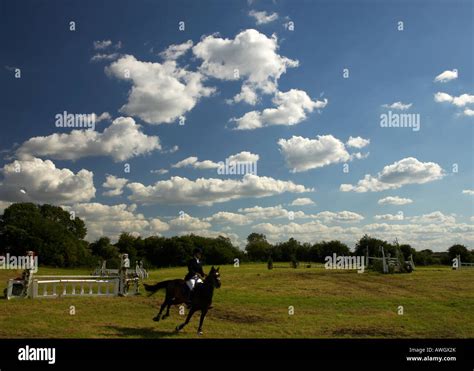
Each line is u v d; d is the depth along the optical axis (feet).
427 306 56.70
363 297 65.67
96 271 103.55
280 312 52.44
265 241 236.02
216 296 67.21
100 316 47.93
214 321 46.75
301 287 80.79
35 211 216.95
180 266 229.25
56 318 46.11
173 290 42.57
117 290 65.62
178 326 40.78
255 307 56.18
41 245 191.31
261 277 106.22
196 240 235.20
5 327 41.42
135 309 53.21
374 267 121.90
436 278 96.99
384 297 65.72
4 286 80.43
